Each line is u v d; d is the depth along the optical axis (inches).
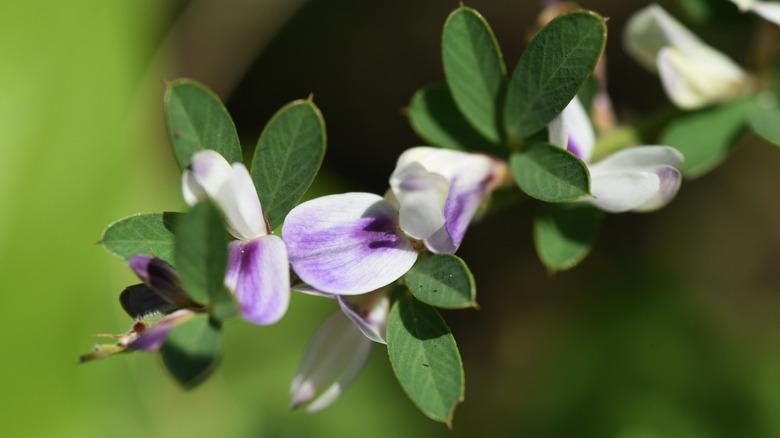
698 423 9.0
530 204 10.8
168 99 5.1
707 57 6.0
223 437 8.9
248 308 4.9
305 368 5.3
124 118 8.1
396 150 11.1
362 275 5.0
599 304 10.0
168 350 4.8
